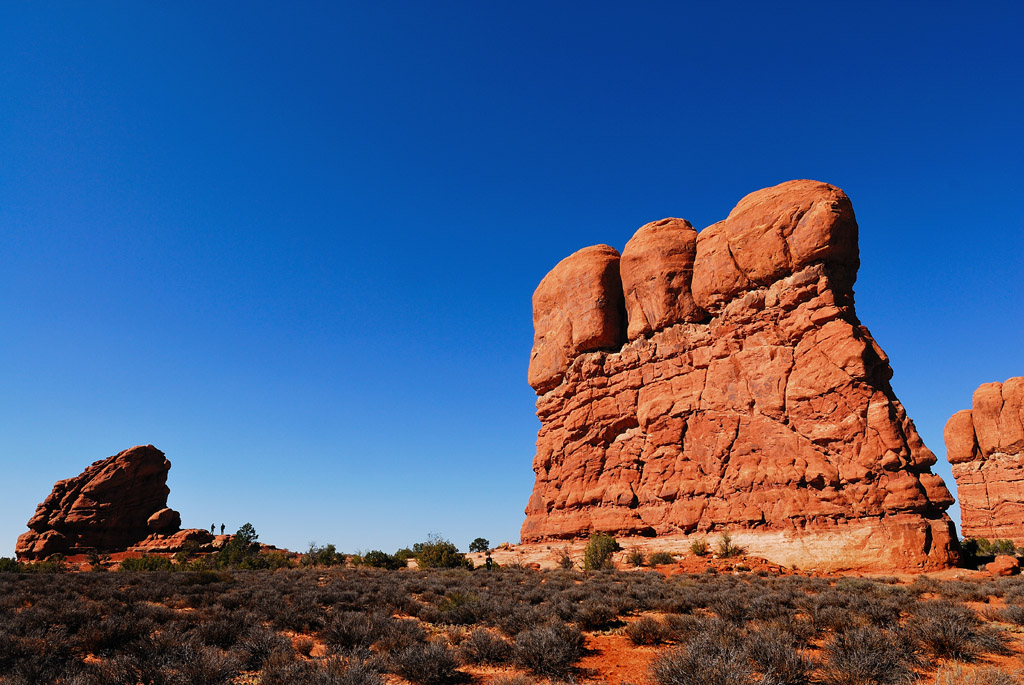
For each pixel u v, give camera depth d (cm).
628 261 5041
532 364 5962
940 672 930
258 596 2153
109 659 1030
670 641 1347
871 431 3347
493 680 1015
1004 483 6016
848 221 3812
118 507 7938
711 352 4266
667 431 4381
